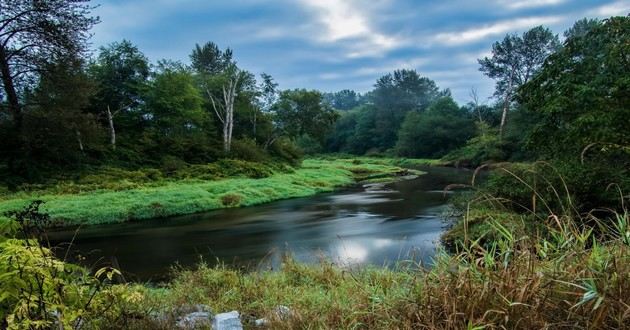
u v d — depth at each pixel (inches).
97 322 105.0
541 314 75.9
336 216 620.7
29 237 104.6
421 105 3506.4
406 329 87.9
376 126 3230.8
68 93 852.6
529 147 531.5
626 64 436.1
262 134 1654.8
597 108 421.1
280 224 562.9
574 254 84.1
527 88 542.0
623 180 355.6
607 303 70.1
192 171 1058.1
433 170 1694.1
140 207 637.3
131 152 1077.8
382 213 637.3
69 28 844.6
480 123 2073.1
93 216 583.8
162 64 1374.3
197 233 509.7
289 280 234.7
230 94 1430.9
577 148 442.0
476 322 75.5
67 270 103.7
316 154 3152.1
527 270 85.0
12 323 78.3
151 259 384.8
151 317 135.2
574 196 309.7
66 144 866.1
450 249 342.0
